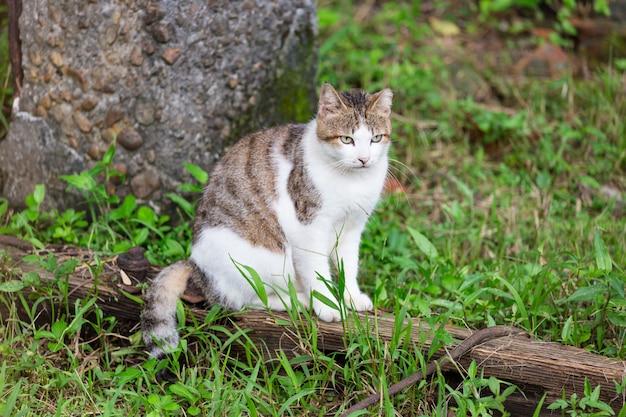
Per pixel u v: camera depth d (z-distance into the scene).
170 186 5.96
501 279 4.98
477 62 8.61
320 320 4.74
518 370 4.37
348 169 4.74
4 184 6.18
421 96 7.92
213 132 6.01
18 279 4.95
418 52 8.66
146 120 5.83
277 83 6.27
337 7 9.52
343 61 8.30
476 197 7.00
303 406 4.36
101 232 5.84
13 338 4.68
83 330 4.96
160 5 5.62
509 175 7.16
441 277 5.43
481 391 4.45
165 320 4.65
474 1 9.78
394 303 5.25
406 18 8.84
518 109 8.00
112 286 4.90
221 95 5.97
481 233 6.35
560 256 5.88
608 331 4.95
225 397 4.27
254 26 5.98
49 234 5.74
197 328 4.64
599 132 7.30
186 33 5.74
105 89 5.78
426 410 4.40
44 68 5.88
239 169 4.86
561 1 9.37
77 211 5.98
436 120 7.73
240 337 4.75
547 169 7.26
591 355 4.40
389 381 4.45
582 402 4.13
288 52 6.27
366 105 4.75
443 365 4.44
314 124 4.84
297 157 4.77
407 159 7.32
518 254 5.94
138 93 5.78
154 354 4.62
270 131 5.00
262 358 4.47
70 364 4.67
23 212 5.75
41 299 4.74
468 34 9.23
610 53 8.12
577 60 8.68
